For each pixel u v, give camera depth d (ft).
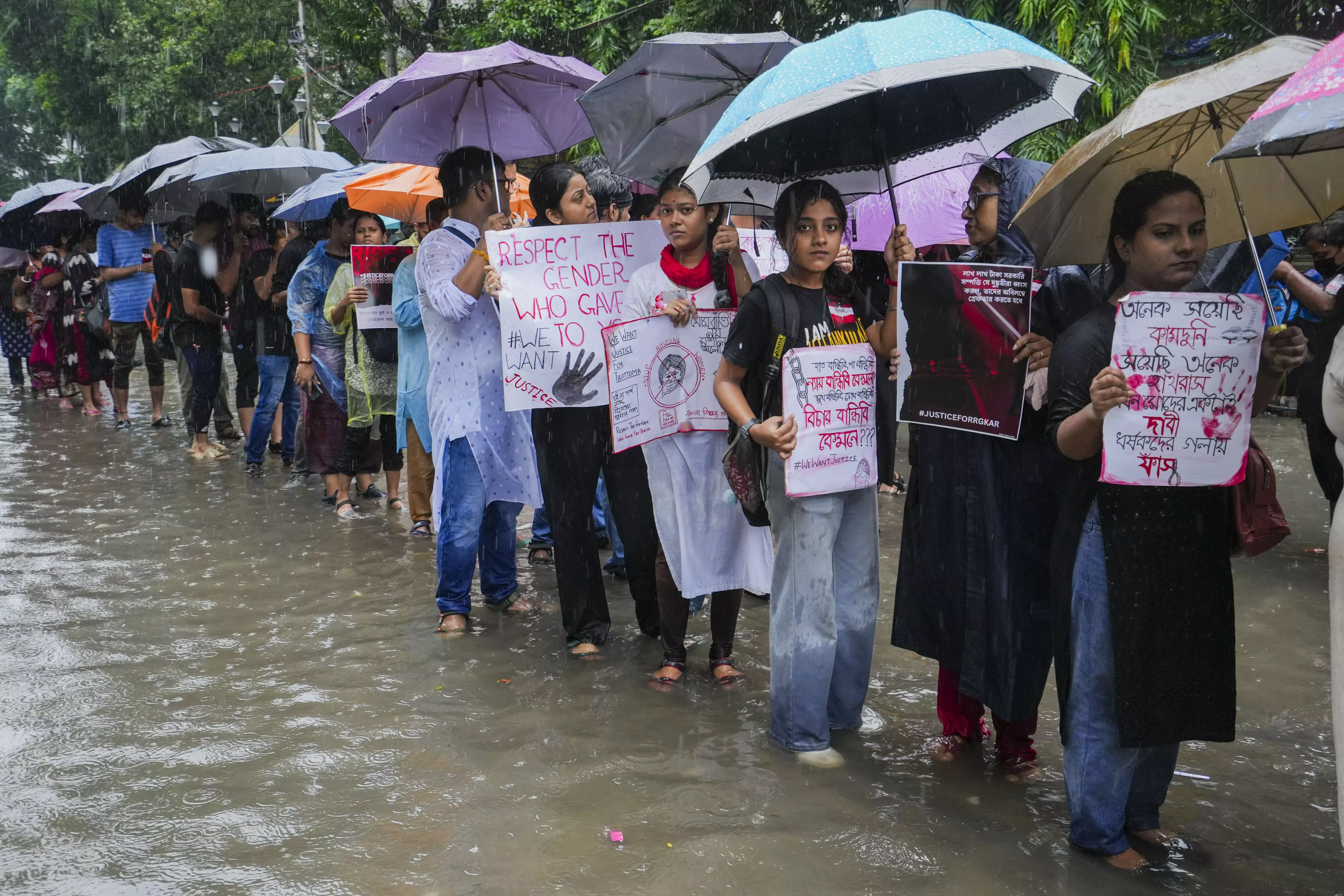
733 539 14.32
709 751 12.62
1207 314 9.12
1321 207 10.91
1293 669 14.90
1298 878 9.96
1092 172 10.62
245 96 115.24
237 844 10.57
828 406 11.94
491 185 16.84
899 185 14.23
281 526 23.94
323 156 33.37
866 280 16.20
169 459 32.35
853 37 10.91
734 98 16.38
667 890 9.73
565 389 15.26
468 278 15.76
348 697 14.26
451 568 16.76
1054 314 11.94
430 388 16.83
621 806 11.30
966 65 10.26
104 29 128.67
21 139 181.78
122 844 10.59
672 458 14.10
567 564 15.75
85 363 41.60
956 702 12.57
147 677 15.02
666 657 14.99
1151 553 9.57
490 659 15.72
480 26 60.90
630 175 17.20
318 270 25.18
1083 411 9.53
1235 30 34.91
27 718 13.58
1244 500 9.55
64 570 20.42
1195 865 10.17
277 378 29.37
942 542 12.04
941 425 11.57
